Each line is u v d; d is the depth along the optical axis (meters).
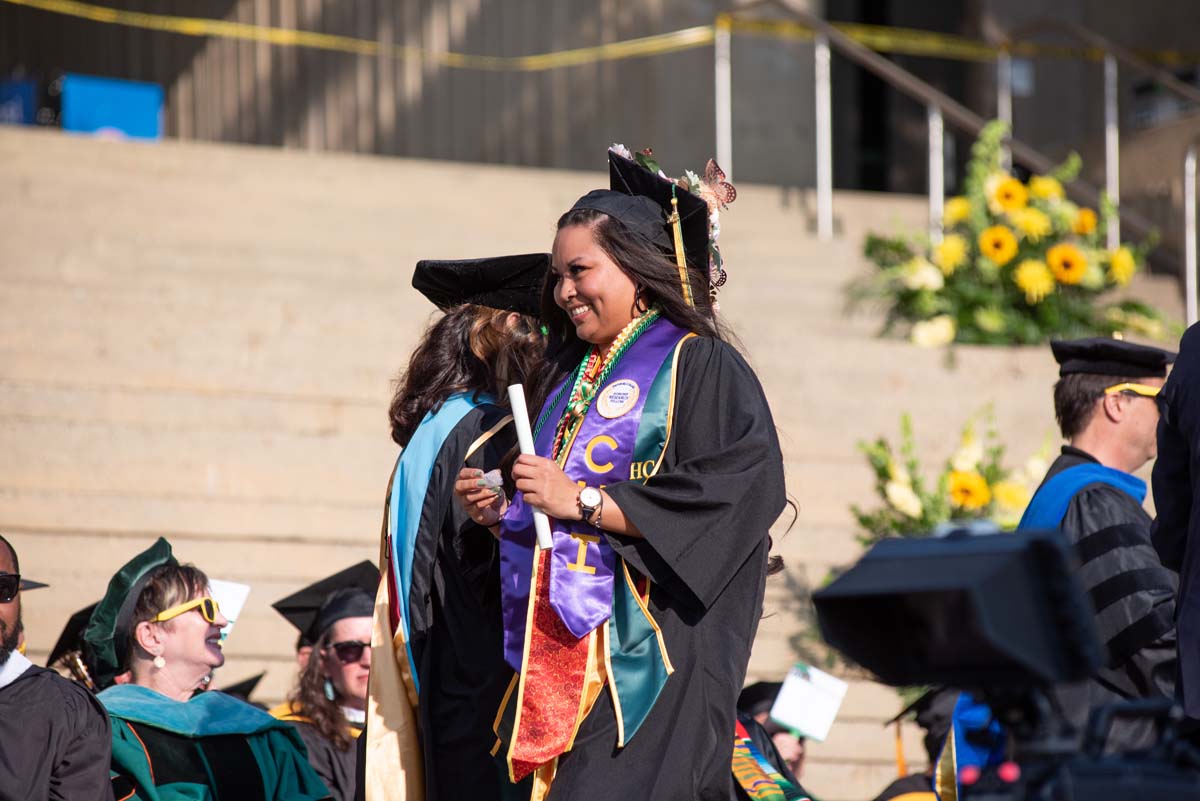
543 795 12.94
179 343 31.53
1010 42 51.47
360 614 20.67
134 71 62.34
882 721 26.80
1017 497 27.48
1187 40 50.78
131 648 18.16
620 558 13.08
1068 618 8.51
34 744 14.98
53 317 31.33
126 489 28.36
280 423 30.53
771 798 16.31
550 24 54.06
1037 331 38.62
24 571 26.00
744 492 12.84
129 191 38.19
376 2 55.47
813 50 53.59
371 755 14.52
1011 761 9.30
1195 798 8.76
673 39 51.28
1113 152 47.06
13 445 27.94
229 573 27.02
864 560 8.97
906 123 58.91
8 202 36.72
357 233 39.09
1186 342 13.81
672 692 12.91
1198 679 12.70
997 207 39.56
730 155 49.50
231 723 17.91
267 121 57.41
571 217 13.75
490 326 15.54
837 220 45.22
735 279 39.69
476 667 14.17
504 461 14.05
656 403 13.25
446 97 54.97
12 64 64.81
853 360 35.38
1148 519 16.47
